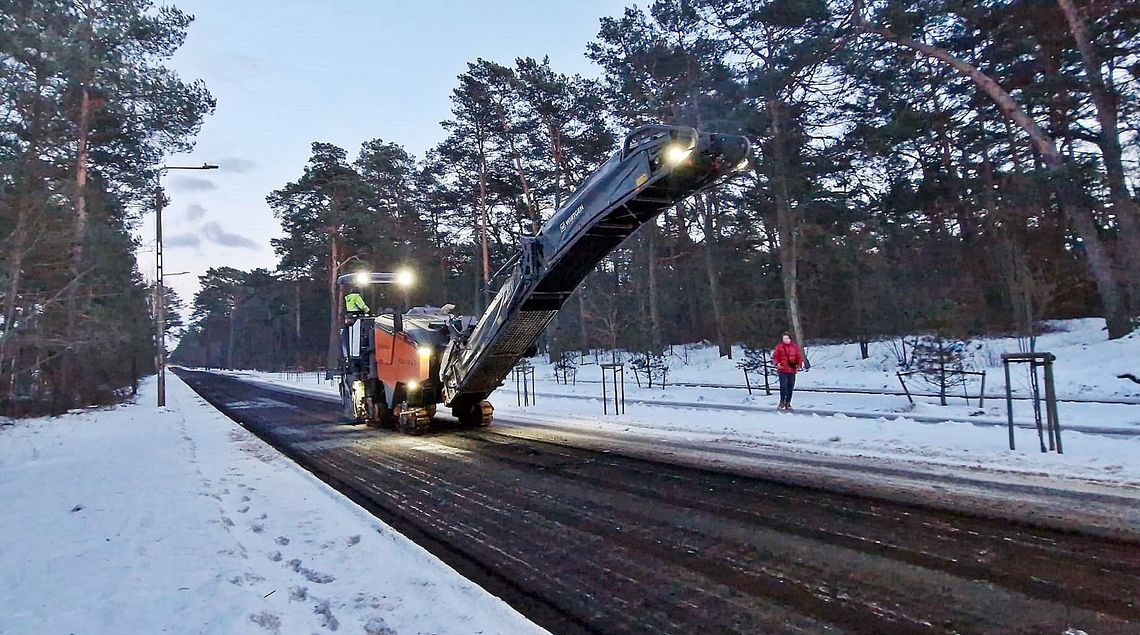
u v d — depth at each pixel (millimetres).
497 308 11703
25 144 18281
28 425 20109
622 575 4926
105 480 9656
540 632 3900
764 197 27562
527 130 35812
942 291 25734
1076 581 4309
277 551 5785
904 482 7262
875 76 22719
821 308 34500
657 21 28062
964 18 20688
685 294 44844
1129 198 18641
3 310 17828
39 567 5395
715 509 6613
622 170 8867
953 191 25812
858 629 3809
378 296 30062
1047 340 21266
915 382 17234
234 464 10828
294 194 54125
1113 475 7031
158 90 25031
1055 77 20141
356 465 10508
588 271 10734
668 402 17266
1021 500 6277
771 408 14672
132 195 28391
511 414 17344
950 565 4723
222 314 118312
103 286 25984
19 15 17844
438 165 43094
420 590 4711
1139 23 17625
